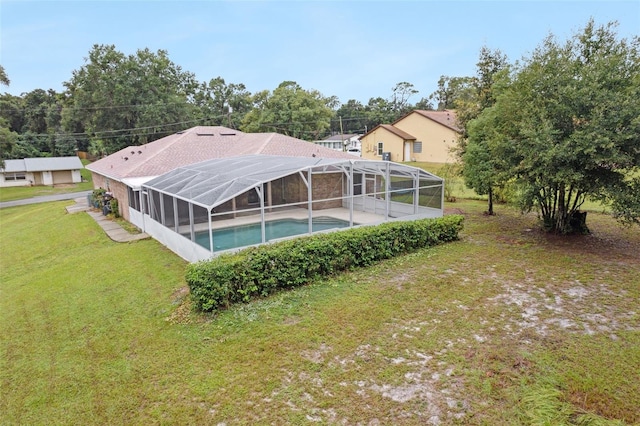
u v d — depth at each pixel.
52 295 10.72
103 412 5.52
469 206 20.75
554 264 10.66
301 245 9.74
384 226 11.80
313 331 7.31
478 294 8.78
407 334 7.10
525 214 17.50
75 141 63.44
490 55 19.45
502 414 4.97
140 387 6.02
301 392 5.62
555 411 4.89
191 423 5.15
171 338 7.42
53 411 5.66
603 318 7.42
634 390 5.30
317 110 52.84
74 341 7.80
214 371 6.25
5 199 36.78
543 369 5.85
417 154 41.00
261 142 23.45
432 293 8.90
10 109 59.62
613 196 11.01
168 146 22.92
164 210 14.37
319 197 16.77
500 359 6.17
